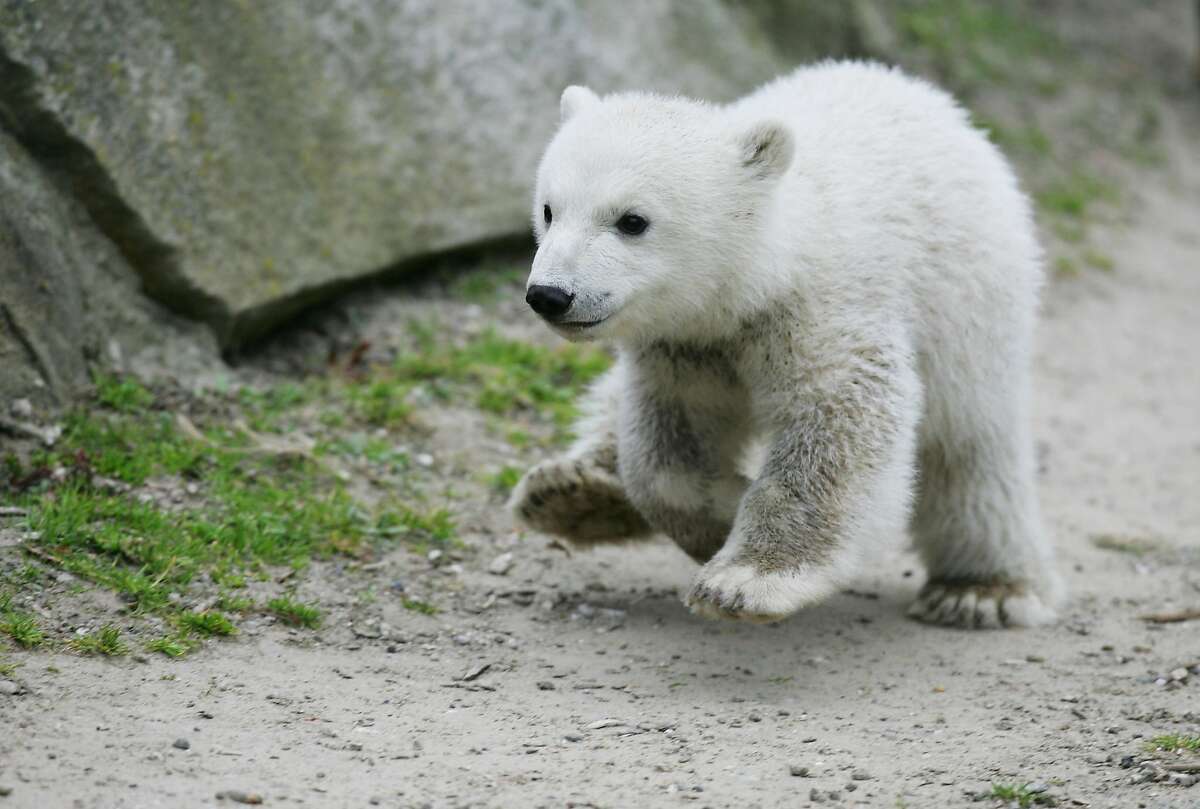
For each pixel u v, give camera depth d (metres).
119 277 12.34
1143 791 7.31
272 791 6.88
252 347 13.88
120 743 7.22
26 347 11.04
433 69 15.73
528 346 14.94
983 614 10.62
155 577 9.28
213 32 13.04
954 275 9.88
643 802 7.08
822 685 9.25
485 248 16.39
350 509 11.00
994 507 10.73
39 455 10.44
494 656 9.38
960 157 10.19
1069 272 21.31
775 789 7.32
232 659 8.66
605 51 18.03
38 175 11.59
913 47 27.06
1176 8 34.34
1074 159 25.89
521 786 7.19
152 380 12.23
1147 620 10.77
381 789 7.03
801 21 22.52
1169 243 23.39
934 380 10.10
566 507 10.37
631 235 9.05
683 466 9.98
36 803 6.48
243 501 10.62
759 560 8.97
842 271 9.30
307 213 13.91
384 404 13.05
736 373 9.70
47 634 8.37
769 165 9.16
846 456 9.05
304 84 14.05
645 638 9.95
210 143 12.90
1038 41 30.30
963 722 8.53
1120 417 16.70
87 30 11.73
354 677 8.71
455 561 10.88
